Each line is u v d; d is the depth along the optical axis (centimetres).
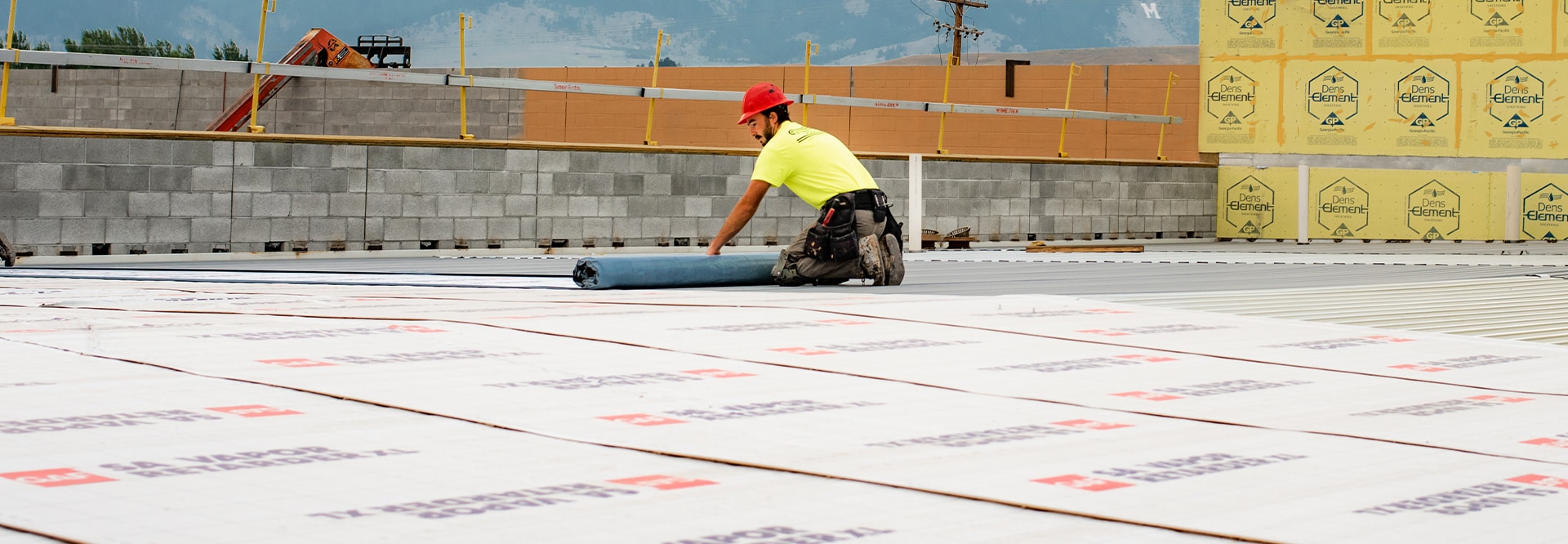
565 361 436
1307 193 1552
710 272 725
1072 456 313
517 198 1186
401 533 238
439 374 405
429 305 596
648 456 305
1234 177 1589
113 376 387
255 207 1076
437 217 1151
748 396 383
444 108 2703
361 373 403
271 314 542
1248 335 533
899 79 2298
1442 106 1499
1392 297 707
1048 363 453
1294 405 386
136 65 1014
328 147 1102
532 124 2631
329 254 1107
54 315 534
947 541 241
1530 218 1502
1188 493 279
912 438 330
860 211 737
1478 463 312
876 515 258
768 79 2427
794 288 723
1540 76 1466
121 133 1020
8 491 260
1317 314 619
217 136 1058
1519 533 252
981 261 1076
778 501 267
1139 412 371
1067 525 252
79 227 1008
